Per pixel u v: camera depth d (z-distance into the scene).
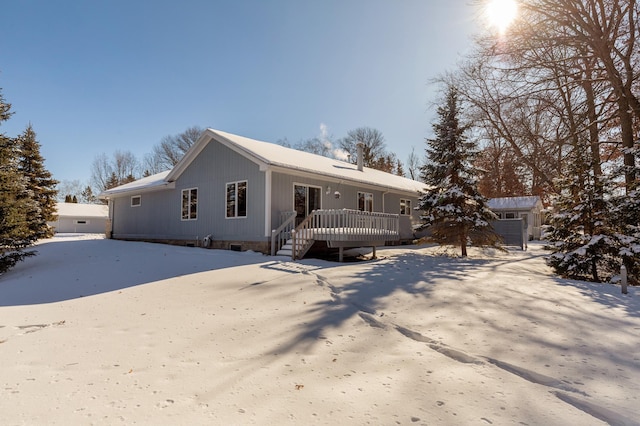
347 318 4.59
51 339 3.91
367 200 18.12
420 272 8.25
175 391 2.62
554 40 11.45
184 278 7.84
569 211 9.20
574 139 12.73
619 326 4.21
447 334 3.88
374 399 2.46
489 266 9.92
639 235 8.62
